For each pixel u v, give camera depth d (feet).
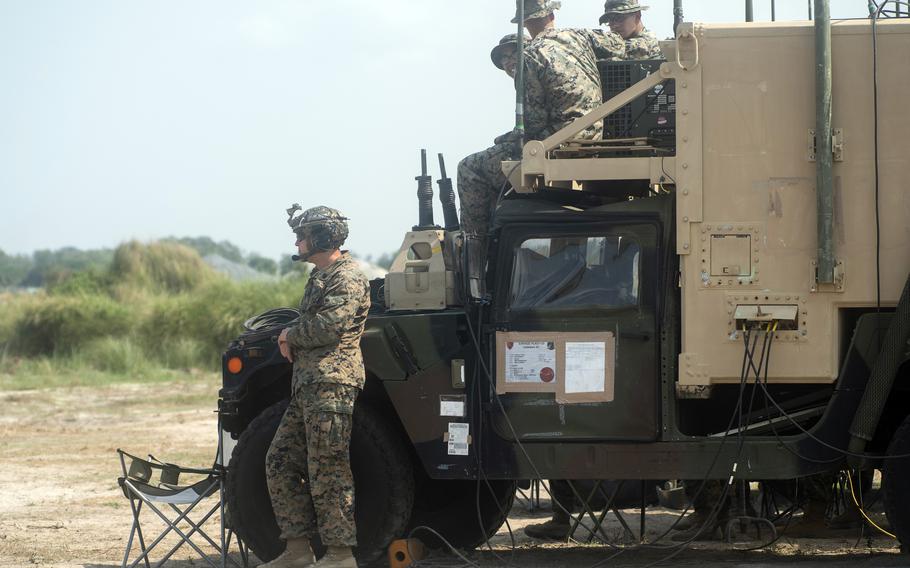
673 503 61.16
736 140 39.99
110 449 91.20
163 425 107.76
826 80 39.17
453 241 43.45
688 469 40.88
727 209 40.04
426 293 43.16
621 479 42.22
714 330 40.16
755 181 39.93
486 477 41.73
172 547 52.70
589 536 51.11
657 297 41.11
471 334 41.45
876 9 40.63
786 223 39.78
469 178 46.91
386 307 45.01
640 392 41.01
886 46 39.58
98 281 215.10
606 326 41.27
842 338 40.52
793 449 40.42
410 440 44.86
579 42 46.57
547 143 41.57
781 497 56.13
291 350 41.68
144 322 177.47
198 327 173.27
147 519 61.16
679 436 40.88
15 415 117.29
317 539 43.37
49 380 151.84
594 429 41.24
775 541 47.06
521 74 44.24
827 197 39.22
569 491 50.62
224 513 44.62
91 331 177.06
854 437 39.86
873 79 39.58
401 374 42.27
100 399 131.54
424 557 44.24
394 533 42.39
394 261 44.24
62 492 70.79
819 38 39.24
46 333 177.78
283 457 41.50
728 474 40.70
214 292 181.47
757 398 44.39
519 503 64.59
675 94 41.75
